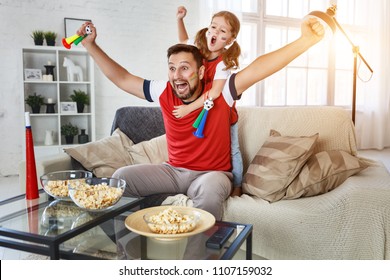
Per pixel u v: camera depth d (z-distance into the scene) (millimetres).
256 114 2123
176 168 1860
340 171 1619
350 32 5484
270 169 1711
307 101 5230
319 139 1896
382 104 5707
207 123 1771
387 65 5730
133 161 2230
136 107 2479
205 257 1010
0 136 3947
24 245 1105
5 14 3850
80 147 2086
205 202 1624
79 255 1046
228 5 4406
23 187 1889
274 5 4957
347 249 1400
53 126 4090
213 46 1731
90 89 4047
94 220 1170
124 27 4285
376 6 5613
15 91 3943
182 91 1741
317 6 5223
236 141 1903
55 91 4066
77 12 4086
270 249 1578
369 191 1392
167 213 1130
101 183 1414
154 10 4395
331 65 5348
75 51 3934
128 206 1323
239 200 1695
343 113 1943
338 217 1412
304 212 1486
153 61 4449
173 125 1830
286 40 5051
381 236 1349
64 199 1401
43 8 3965
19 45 3914
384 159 4891
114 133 2383
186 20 4512
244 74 1678
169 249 1067
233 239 1104
